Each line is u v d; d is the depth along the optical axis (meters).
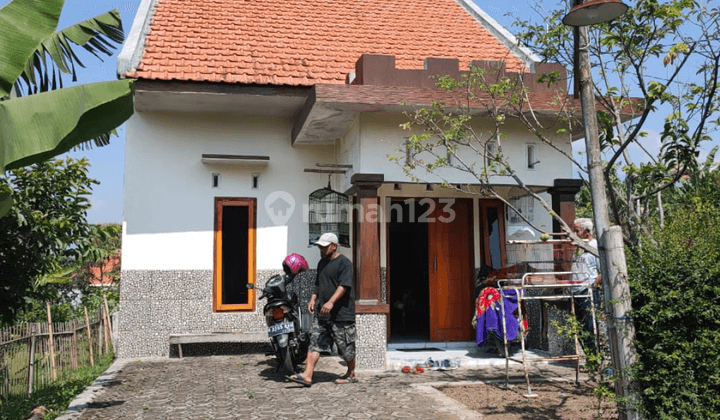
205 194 10.18
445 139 7.43
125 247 9.82
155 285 9.85
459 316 10.43
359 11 13.03
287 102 9.73
